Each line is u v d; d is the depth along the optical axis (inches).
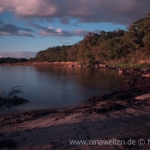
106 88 922.1
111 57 2810.0
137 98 565.9
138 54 2257.6
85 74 1729.8
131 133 293.6
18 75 1717.5
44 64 4589.1
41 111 497.0
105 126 326.6
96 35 3887.8
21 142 274.1
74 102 637.9
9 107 573.9
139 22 2329.0
